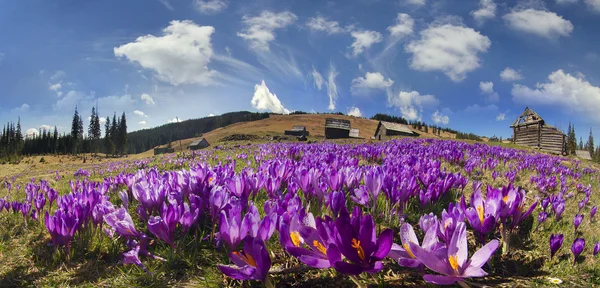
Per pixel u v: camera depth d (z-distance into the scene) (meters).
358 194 3.91
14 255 3.12
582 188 7.12
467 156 12.51
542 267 3.07
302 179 3.82
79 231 3.12
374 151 9.49
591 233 4.18
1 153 101.00
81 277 2.69
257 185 3.90
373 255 1.84
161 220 2.69
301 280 2.52
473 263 1.91
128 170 12.71
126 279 2.58
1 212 4.70
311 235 2.12
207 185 3.96
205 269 2.70
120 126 146.75
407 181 3.96
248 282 2.45
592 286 2.47
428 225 2.54
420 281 2.48
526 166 10.07
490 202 2.91
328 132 90.69
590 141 119.50
